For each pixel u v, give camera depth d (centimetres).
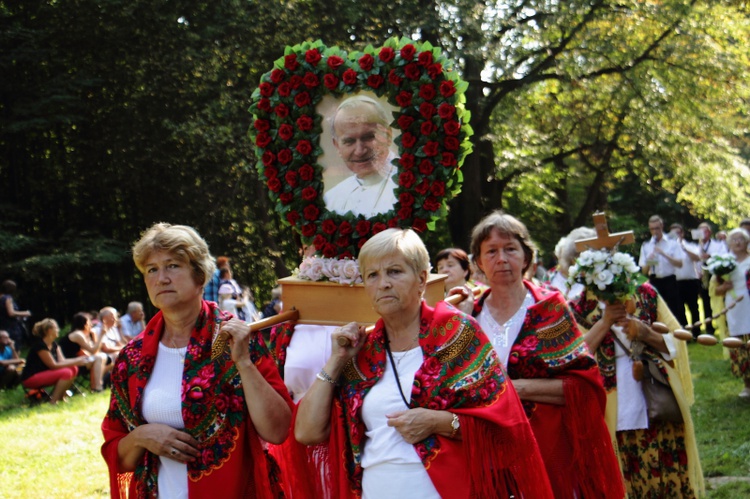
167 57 2359
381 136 435
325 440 365
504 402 344
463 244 2528
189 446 353
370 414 346
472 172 2486
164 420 357
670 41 2400
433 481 336
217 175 2503
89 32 2444
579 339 430
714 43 2425
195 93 2403
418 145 428
